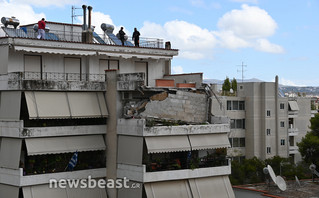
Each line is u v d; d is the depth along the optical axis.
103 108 34.56
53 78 35.19
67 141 33.22
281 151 67.81
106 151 34.97
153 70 40.28
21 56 33.62
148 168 32.25
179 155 35.94
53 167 33.41
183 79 39.72
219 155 37.06
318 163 54.72
